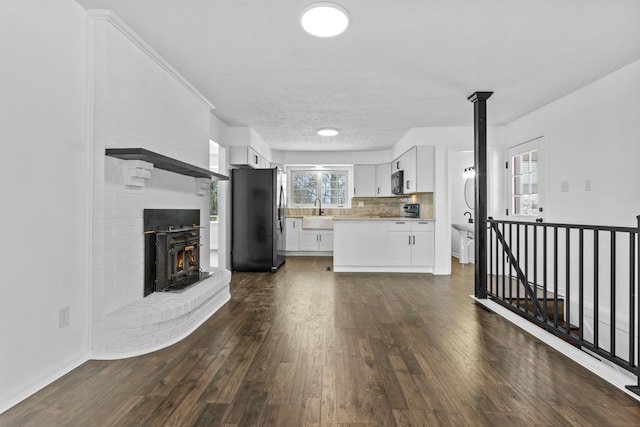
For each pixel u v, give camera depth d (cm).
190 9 221
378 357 230
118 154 221
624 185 311
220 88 363
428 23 237
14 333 172
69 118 207
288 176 789
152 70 277
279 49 276
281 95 385
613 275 204
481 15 227
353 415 164
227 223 527
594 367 209
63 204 202
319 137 600
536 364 220
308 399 177
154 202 284
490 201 520
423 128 527
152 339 237
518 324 294
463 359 227
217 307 341
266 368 212
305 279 491
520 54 284
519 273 307
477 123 373
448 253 529
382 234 545
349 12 222
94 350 224
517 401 177
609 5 215
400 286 449
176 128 319
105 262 225
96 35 222
